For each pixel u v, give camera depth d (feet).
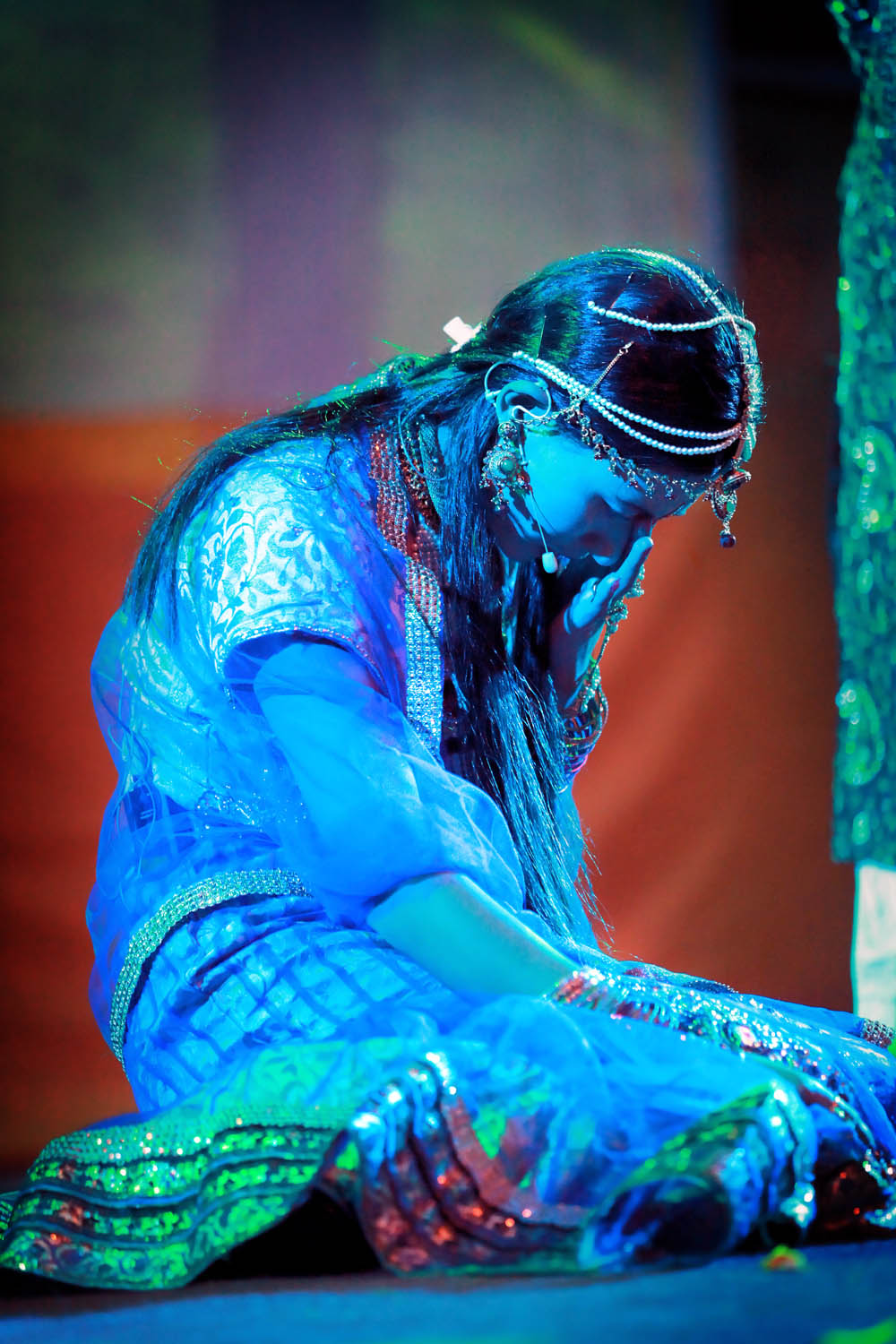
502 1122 7.36
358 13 29.84
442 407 10.09
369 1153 7.16
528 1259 7.09
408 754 8.99
